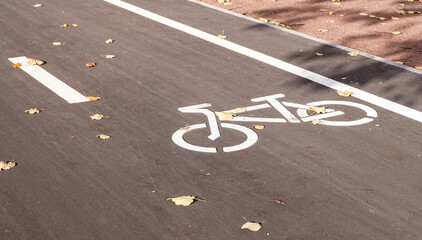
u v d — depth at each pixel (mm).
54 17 11617
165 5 12734
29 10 12102
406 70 9133
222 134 6836
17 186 5680
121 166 6082
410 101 7910
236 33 10875
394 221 5207
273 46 10172
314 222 5160
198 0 13344
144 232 4980
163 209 5324
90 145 6516
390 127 7105
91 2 12859
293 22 11906
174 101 7742
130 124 7047
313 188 5715
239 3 13305
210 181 5816
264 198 5527
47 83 8273
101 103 7641
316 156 6352
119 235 4934
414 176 5980
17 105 7520
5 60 9164
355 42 10703
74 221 5133
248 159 6266
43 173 5926
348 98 7977
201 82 8422
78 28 10914
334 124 7156
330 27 11602
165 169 6031
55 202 5422
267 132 6910
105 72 8734
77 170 5988
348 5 13359
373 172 6043
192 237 4918
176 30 10930
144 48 9867
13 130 6844
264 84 8398
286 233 4992
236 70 8945
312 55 9742
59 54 9484
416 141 6758
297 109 7582
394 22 12039
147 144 6559
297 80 8594
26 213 5242
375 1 13766
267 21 11812
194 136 6777
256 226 5043
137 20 11523
